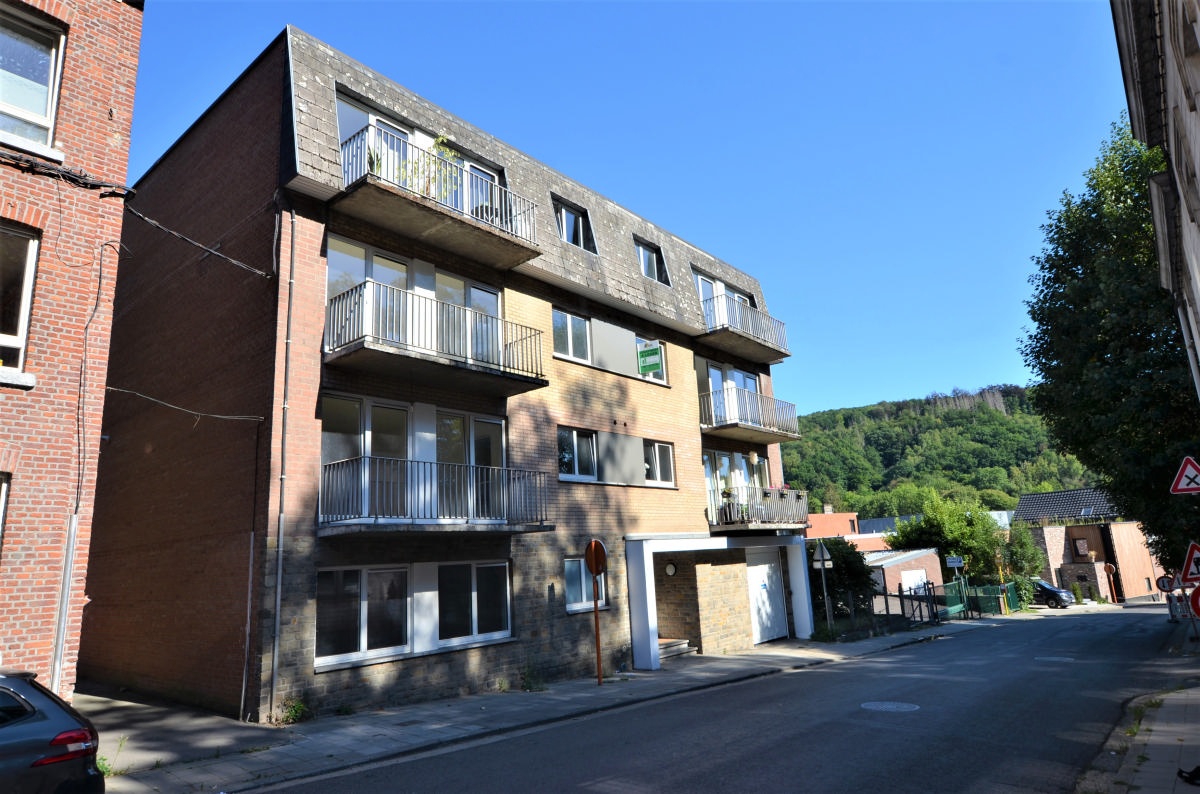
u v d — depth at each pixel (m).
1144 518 18.58
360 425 12.26
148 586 13.02
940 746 7.90
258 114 12.83
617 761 7.64
